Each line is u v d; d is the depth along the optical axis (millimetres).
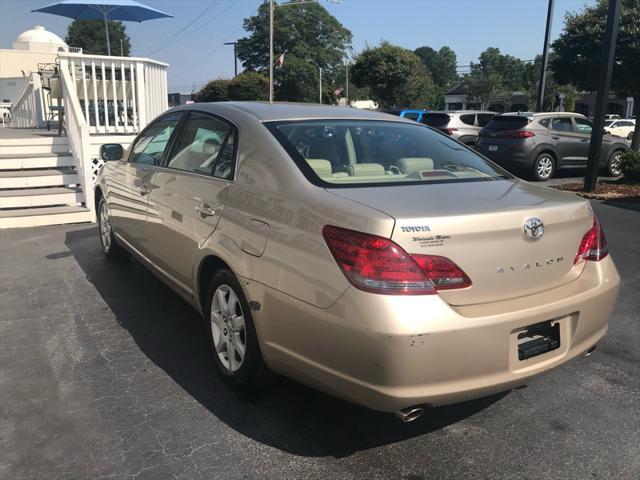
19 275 5395
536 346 2588
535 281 2641
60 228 7438
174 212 3758
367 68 43219
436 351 2289
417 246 2336
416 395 2314
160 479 2514
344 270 2379
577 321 2732
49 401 3146
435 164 3332
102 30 67688
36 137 9117
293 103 3984
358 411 3109
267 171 3021
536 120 12250
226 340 3254
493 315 2410
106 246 5832
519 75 68938
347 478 2541
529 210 2607
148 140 4734
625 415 3084
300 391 3309
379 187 2814
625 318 4414
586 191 10000
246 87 56000
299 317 2553
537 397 3277
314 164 2977
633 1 12547
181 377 3441
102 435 2836
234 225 3051
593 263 2910
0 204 7609
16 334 4051
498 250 2502
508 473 2594
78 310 4520
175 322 4297
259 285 2779
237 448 2750
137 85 10211
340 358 2406
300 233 2613
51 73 12977
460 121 16344
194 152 3832
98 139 9648
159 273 4219
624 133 31156
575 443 2830
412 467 2629
